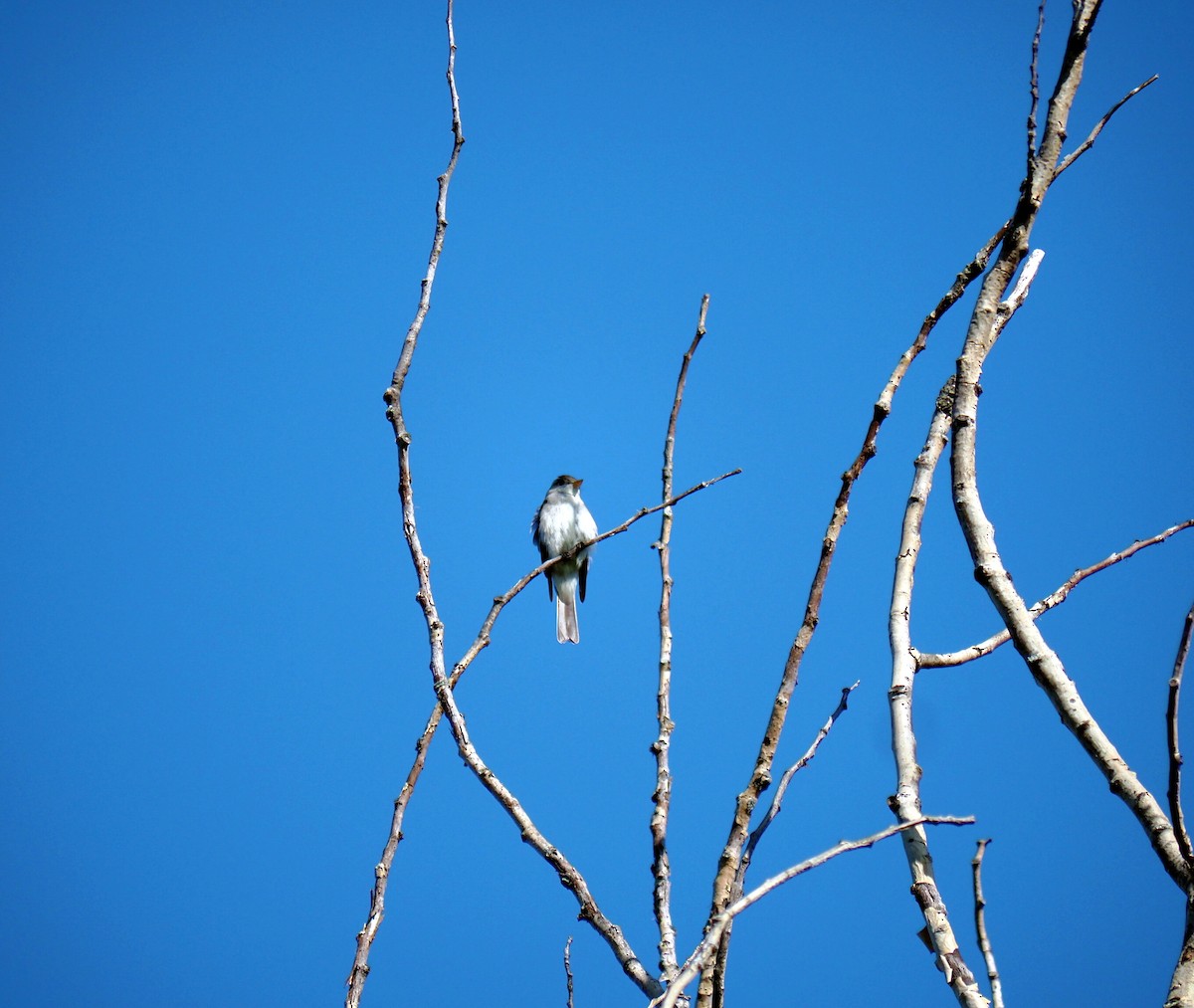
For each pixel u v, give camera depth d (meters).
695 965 4.66
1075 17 6.78
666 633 7.84
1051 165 6.54
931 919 5.17
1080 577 6.80
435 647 7.14
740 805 6.23
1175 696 4.89
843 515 6.63
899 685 5.99
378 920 6.48
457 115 8.02
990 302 6.36
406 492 7.39
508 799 6.93
